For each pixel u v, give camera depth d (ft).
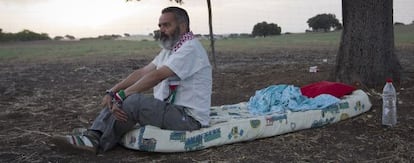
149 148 13.78
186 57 13.71
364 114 18.20
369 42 22.31
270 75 29.58
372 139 15.30
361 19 22.39
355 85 22.43
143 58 63.46
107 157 13.83
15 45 110.52
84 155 13.91
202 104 14.33
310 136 15.71
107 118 14.15
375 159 13.57
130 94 13.82
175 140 13.93
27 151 14.64
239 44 99.86
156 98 14.35
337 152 14.19
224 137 14.66
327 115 16.85
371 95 21.07
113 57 66.33
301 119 16.19
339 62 23.50
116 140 14.32
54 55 73.92
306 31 165.07
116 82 34.14
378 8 22.26
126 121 13.85
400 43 81.05
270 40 117.50
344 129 16.43
